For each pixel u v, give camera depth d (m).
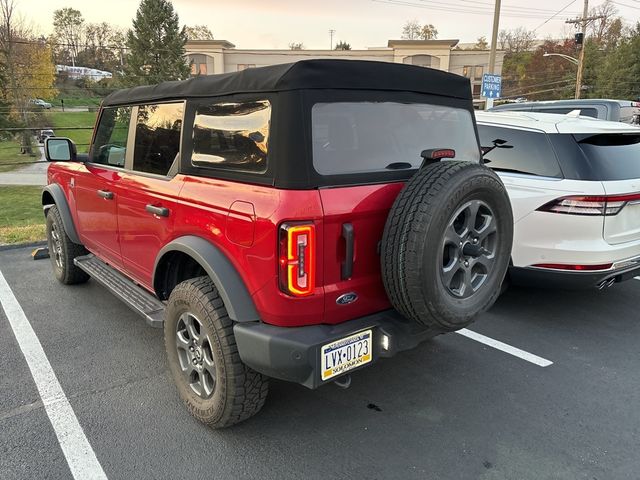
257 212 2.27
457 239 2.40
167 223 2.95
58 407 3.02
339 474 2.49
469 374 3.50
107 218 3.83
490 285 2.64
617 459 2.61
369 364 2.50
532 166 4.23
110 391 3.21
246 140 2.43
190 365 2.86
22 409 3.00
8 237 7.02
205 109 2.72
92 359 3.64
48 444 2.68
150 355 3.70
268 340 2.29
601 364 3.64
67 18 73.69
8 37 36.34
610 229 3.92
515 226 4.21
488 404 3.12
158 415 2.95
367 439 2.77
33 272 5.69
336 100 2.36
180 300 2.75
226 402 2.61
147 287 3.51
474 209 2.44
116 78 46.19
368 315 2.56
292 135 2.21
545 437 2.79
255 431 2.82
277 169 2.25
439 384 3.36
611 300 4.93
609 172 4.02
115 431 2.80
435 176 2.33
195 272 3.15
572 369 3.57
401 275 2.28
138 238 3.38
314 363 2.27
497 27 16.77
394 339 2.49
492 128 4.64
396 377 3.46
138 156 3.41
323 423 2.91
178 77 40.38
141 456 2.60
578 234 3.92
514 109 9.80
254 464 2.55
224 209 2.45
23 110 37.66
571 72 60.69
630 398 3.19
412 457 2.62
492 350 3.87
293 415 2.99
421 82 2.76
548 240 4.05
